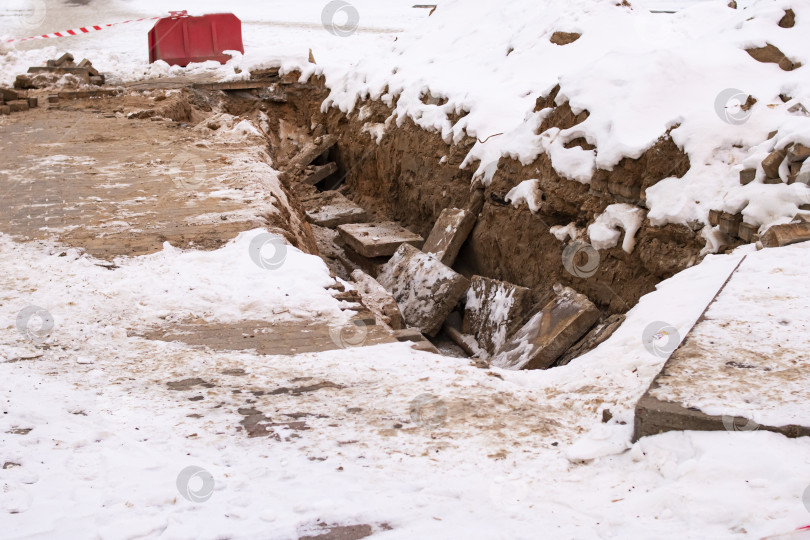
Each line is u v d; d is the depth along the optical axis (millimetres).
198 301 7727
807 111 8969
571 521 3893
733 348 5387
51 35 29516
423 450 4719
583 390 5816
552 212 10664
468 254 12523
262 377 6016
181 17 24688
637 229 9312
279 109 21078
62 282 8094
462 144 13195
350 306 7727
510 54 15102
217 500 4094
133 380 5922
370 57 18938
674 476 4145
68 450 4648
